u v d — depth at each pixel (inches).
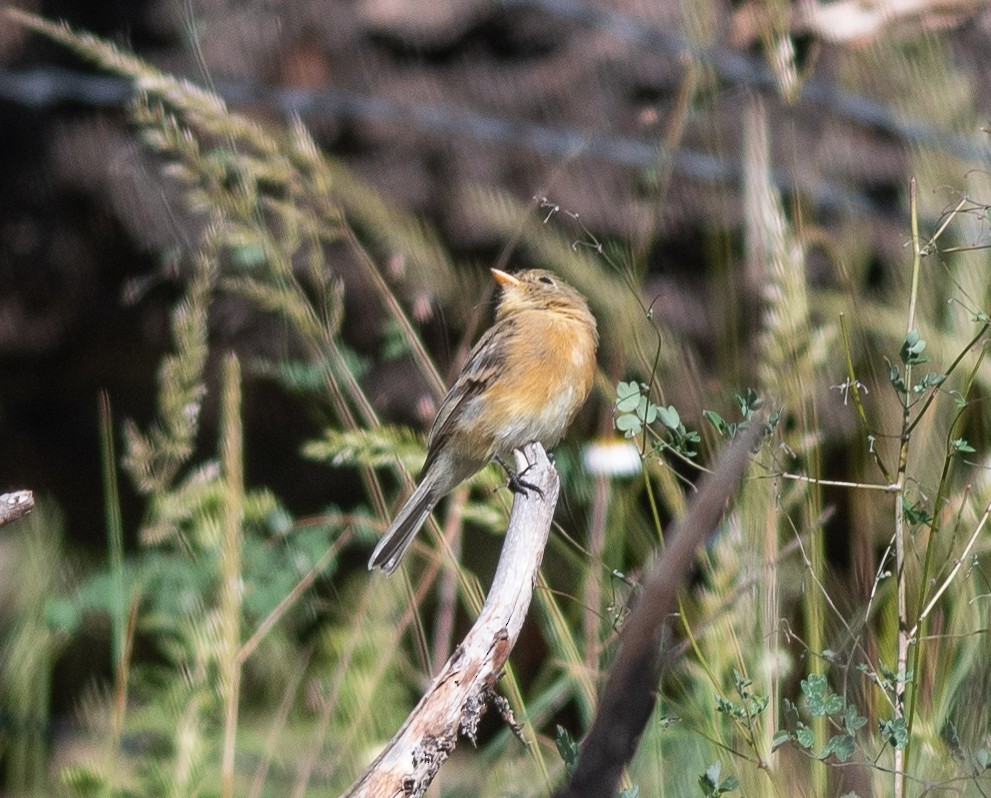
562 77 519.2
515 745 351.9
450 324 501.0
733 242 462.6
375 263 481.4
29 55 549.6
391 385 493.4
